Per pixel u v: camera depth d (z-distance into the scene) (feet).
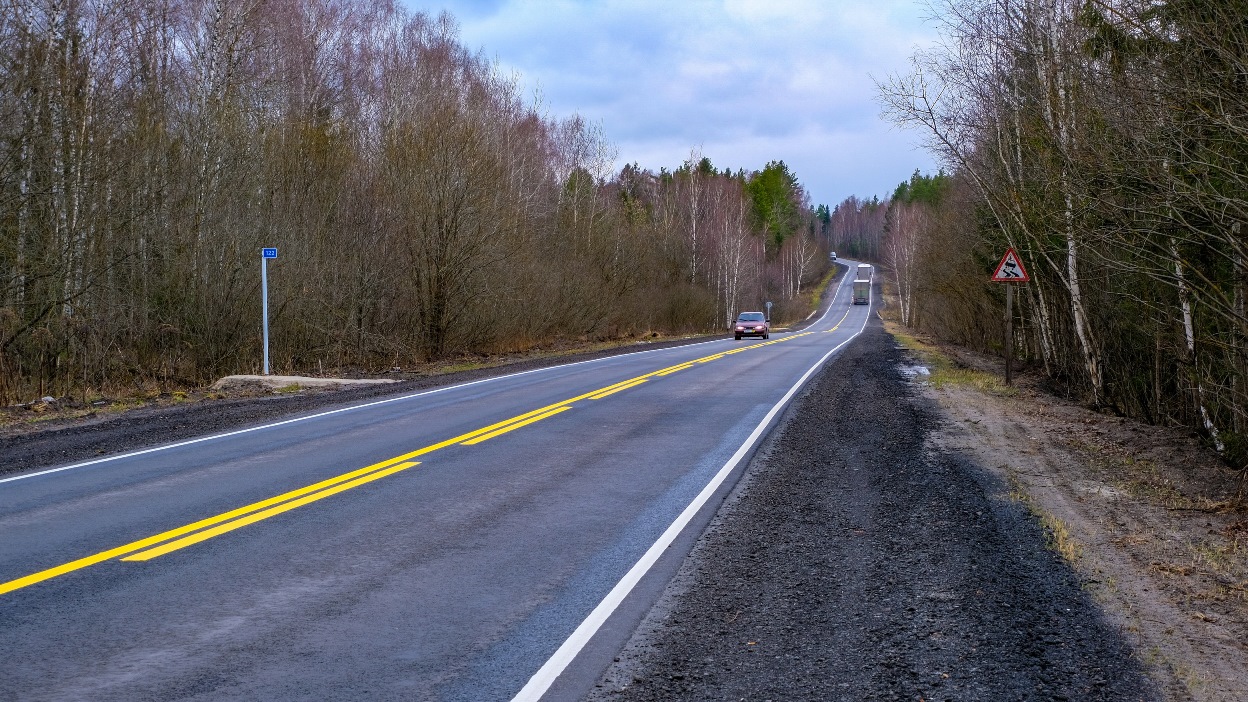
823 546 22.76
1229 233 32.24
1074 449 38.40
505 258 109.91
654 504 27.45
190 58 93.09
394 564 21.03
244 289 78.54
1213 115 29.76
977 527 24.41
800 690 14.05
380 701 13.66
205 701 13.58
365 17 138.21
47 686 14.06
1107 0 35.04
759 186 442.09
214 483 30.17
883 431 42.22
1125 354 60.18
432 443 38.75
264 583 19.48
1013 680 14.43
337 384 66.13
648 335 177.68
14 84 63.57
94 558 21.21
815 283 510.99
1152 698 13.80
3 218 64.69
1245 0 28.91
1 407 52.70
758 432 42.09
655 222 252.21
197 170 78.28
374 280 91.76
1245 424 40.19
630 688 14.15
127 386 67.56
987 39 63.31
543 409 50.72
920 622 17.15
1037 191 60.03
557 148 208.74
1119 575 20.21
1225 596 18.95
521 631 16.74
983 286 99.96
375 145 118.93
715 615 17.63
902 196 495.41
